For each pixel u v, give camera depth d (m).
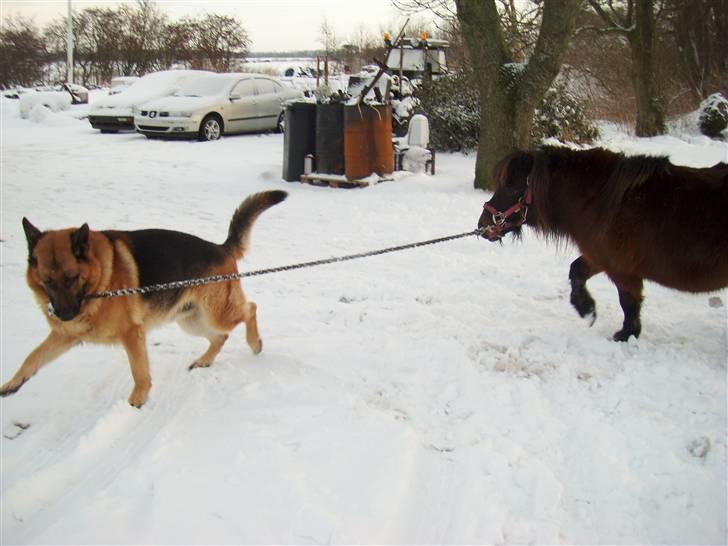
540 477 3.72
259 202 5.32
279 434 4.14
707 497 3.54
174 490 3.50
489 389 4.78
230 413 4.44
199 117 19.05
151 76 22.41
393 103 16.84
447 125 16.55
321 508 3.39
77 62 38.59
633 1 20.20
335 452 3.93
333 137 12.59
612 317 6.20
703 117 20.44
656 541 3.32
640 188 5.11
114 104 20.89
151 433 4.28
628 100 22.80
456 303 6.66
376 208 10.75
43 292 4.29
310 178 12.80
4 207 10.37
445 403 4.65
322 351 5.52
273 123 21.31
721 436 4.04
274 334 5.93
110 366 5.23
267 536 3.21
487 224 5.70
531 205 5.62
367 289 7.06
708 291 5.15
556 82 17.83
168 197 11.48
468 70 16.86
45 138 19.66
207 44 36.94
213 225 9.62
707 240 4.93
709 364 5.06
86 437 4.07
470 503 3.54
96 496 3.48
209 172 14.04
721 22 23.67
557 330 5.86
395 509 3.53
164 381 4.99
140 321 4.55
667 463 3.81
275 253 8.37
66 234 4.12
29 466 3.93
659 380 4.79
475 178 12.15
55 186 12.15
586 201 5.35
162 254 4.71
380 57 29.44
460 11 11.50
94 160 15.33
